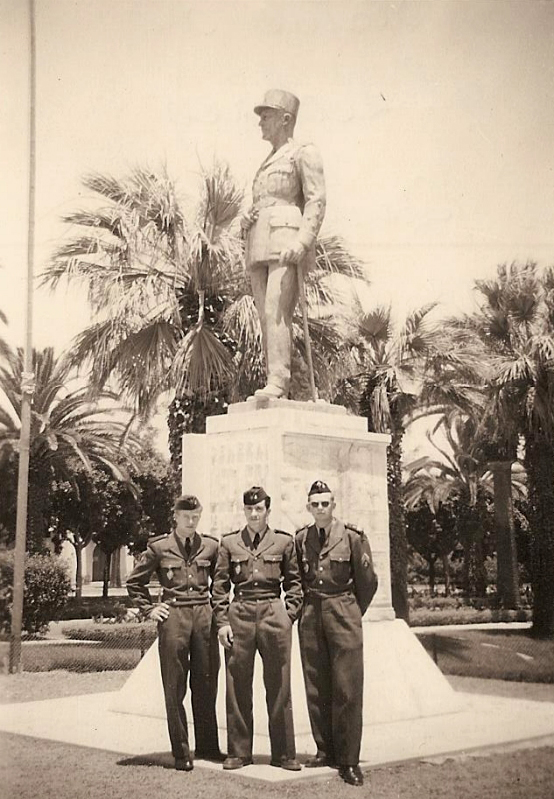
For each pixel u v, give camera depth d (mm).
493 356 13016
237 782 4410
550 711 6156
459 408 13695
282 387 5836
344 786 4367
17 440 12859
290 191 5906
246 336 10109
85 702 6770
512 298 12562
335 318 12695
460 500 18859
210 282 10516
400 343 13266
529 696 7148
